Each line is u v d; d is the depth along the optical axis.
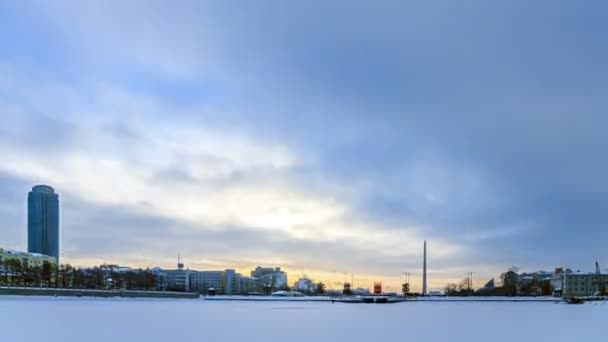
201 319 47.31
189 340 30.59
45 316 48.47
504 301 132.25
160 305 81.44
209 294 165.50
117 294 121.75
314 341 30.44
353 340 31.22
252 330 36.75
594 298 139.75
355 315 57.25
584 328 39.59
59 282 152.38
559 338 32.34
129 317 48.38
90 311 57.75
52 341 29.72
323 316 54.62
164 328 37.59
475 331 36.97
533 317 54.38
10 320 43.31
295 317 52.28
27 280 143.12
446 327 40.31
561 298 150.00
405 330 37.31
